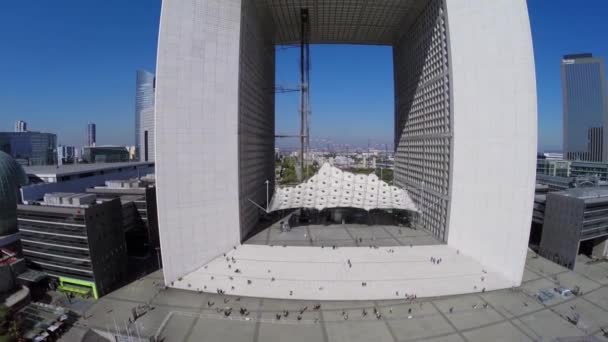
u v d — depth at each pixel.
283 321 46.09
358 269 56.16
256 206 78.38
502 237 57.88
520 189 56.16
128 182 78.25
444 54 63.19
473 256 60.31
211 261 59.91
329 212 83.62
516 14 55.28
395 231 72.88
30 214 55.94
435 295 52.62
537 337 42.91
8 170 74.06
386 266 56.94
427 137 73.38
